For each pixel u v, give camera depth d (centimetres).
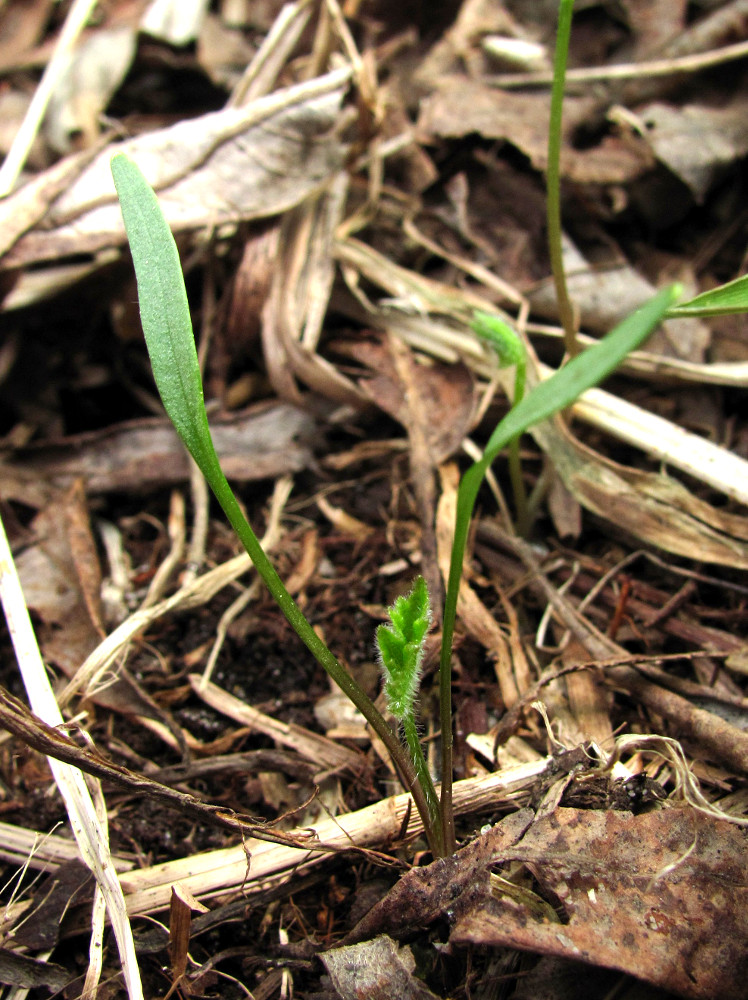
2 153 14
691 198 13
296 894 8
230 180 12
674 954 7
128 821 9
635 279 12
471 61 14
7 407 13
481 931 7
